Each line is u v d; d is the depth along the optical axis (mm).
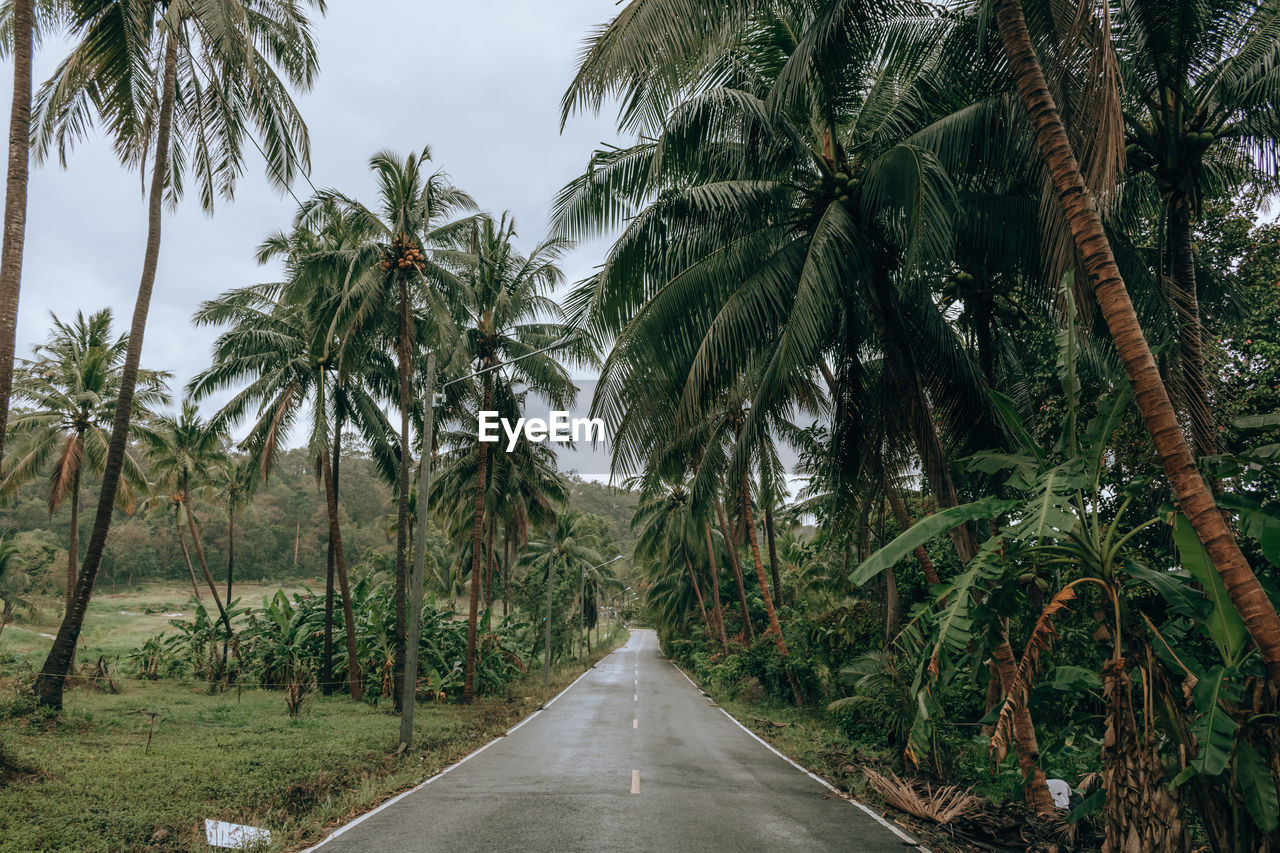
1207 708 5059
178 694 21609
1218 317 12320
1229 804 5262
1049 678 6379
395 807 9227
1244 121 9133
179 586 91250
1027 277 10078
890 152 9227
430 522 44562
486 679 26547
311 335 22672
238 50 13266
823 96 10242
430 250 20625
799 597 33625
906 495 14820
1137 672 5520
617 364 10664
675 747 15391
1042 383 14305
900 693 13180
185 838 7199
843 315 12141
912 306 11109
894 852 7316
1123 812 5320
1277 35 8820
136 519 89750
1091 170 5688
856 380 12102
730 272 10703
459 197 21359
